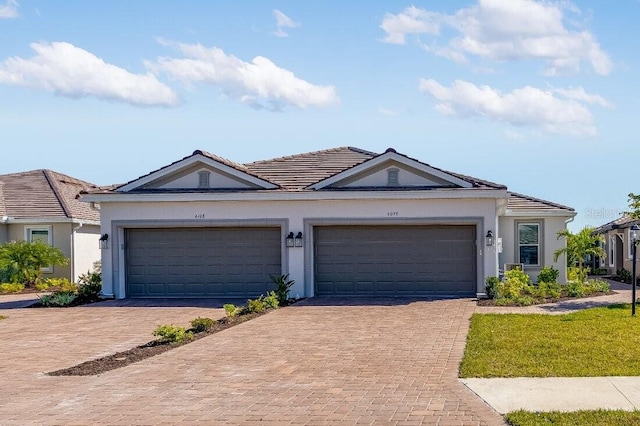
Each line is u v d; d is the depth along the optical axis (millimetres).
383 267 21094
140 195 21344
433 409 8266
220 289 21672
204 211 21453
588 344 11898
